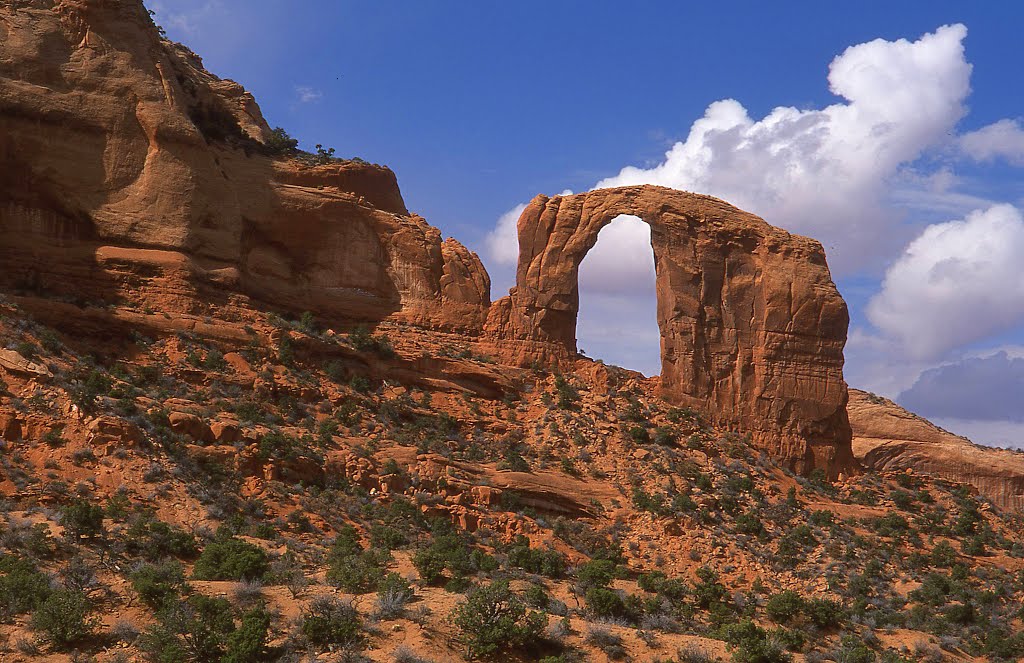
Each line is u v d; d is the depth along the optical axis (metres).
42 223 56.22
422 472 50.81
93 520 35.44
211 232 59.66
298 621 31.92
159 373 50.91
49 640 29.44
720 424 65.62
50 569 33.19
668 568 50.25
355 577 35.19
